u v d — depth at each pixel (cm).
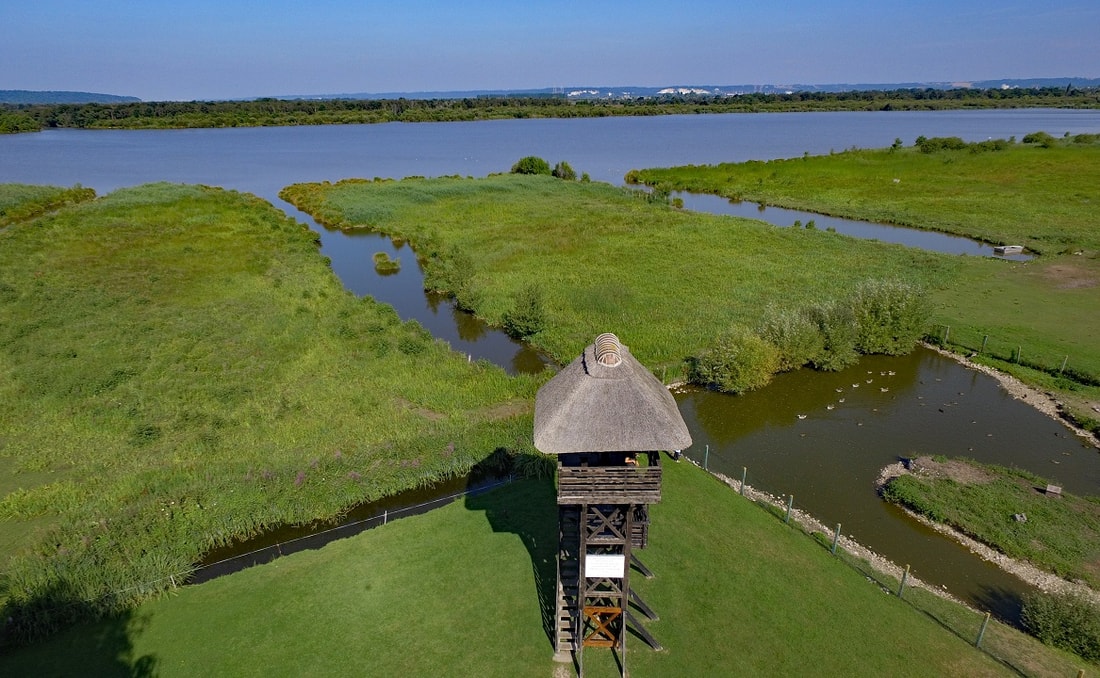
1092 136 13012
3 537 2317
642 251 6531
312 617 1981
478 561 2223
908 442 3192
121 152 16762
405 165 14438
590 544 1788
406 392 3531
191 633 1920
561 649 1856
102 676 1762
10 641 1877
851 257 6162
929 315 4309
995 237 6831
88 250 6172
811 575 2178
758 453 3127
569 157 15738
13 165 13838
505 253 6494
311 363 3819
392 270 6450
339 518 2589
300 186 10662
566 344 4316
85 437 2998
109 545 2209
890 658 1838
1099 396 3494
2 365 3644
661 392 1869
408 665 1817
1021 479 2775
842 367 4031
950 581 2234
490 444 2958
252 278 5516
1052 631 1925
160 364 3694
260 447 2939
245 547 2411
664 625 1950
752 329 4266
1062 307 4722
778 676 1777
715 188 10744
